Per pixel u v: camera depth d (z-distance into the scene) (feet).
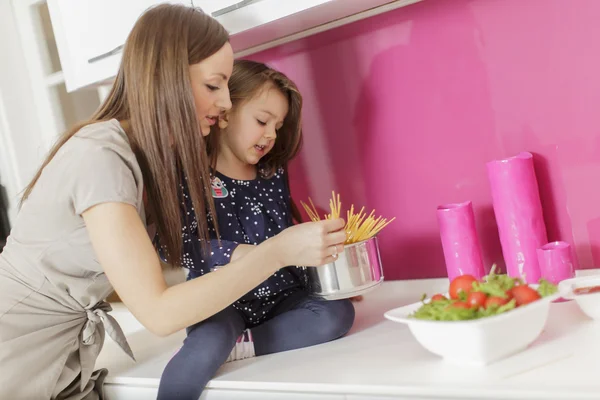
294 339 4.61
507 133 5.04
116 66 5.72
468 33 5.08
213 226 5.04
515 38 4.89
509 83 4.97
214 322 4.54
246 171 5.32
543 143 4.90
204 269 4.90
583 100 4.70
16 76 7.78
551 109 4.83
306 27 5.61
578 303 3.92
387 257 5.74
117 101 4.48
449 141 5.29
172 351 5.39
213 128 5.02
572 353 3.40
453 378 3.35
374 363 3.88
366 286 4.55
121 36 5.61
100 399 4.98
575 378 3.07
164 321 3.86
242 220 5.14
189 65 4.21
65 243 4.21
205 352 4.30
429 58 5.27
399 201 5.60
